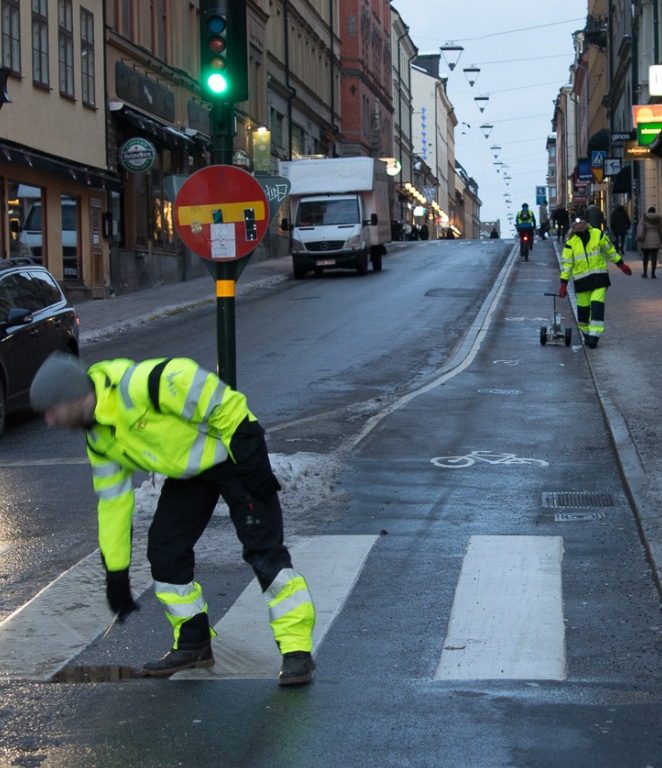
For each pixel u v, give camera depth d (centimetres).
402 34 12512
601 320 2348
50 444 1638
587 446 1479
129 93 4216
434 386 2011
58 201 3653
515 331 2822
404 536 1066
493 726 630
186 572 730
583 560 976
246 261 1159
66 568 993
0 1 3181
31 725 646
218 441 688
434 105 16962
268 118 6594
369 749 602
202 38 1159
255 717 650
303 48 7731
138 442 679
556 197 18988
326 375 2220
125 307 3616
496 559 977
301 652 704
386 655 758
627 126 7181
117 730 635
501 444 1503
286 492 1220
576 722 635
